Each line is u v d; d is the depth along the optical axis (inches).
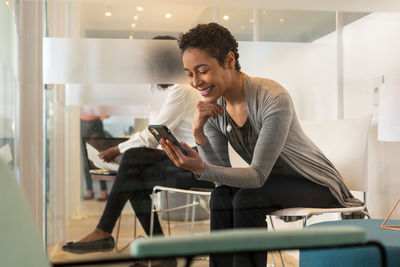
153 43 103.9
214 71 104.3
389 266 66.1
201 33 104.7
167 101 103.3
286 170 102.0
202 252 38.9
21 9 98.5
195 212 102.4
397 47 112.6
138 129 102.5
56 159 99.7
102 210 100.7
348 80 109.4
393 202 112.0
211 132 103.7
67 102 100.6
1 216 34.8
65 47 100.5
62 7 100.7
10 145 94.2
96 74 101.8
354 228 42.1
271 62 106.7
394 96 96.3
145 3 104.0
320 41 109.3
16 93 98.1
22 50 98.5
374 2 110.3
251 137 103.3
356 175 98.7
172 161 102.4
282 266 103.4
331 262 70.2
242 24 106.5
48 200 99.0
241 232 40.5
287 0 107.6
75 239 99.6
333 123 102.5
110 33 102.9
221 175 101.8
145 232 101.3
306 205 100.9
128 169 101.6
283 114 104.1
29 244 36.9
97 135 101.2
